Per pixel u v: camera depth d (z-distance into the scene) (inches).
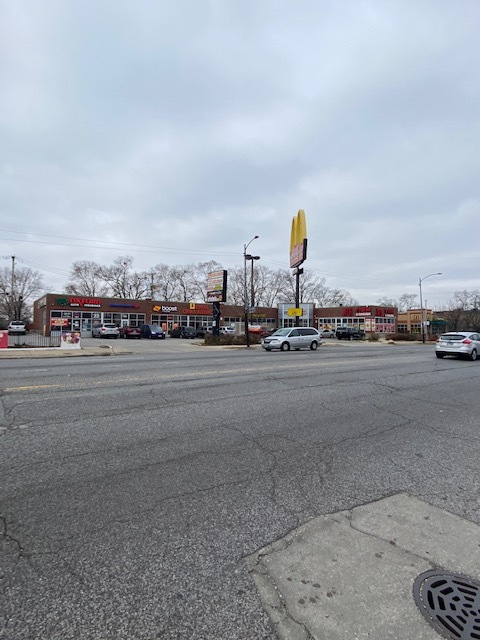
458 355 745.6
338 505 125.0
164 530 107.8
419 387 361.1
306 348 1009.5
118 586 85.2
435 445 189.5
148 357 672.4
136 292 2893.7
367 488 138.6
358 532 108.7
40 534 104.5
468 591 85.0
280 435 199.2
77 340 858.1
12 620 75.1
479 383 393.4
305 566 93.0
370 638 72.2
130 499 125.9
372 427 219.3
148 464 156.3
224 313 2197.3
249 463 159.8
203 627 74.7
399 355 777.6
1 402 262.1
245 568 92.0
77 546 99.5
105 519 112.9
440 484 143.5
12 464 153.4
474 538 106.4
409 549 100.6
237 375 411.2
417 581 88.0
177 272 2972.4
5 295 2915.8
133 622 75.5
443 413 257.3
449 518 117.6
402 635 73.0
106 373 415.5
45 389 311.0
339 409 260.7
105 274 2770.7
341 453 175.0
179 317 2020.2
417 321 3029.0
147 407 252.5
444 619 77.1
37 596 81.6
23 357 655.1
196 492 132.0
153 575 89.0
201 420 223.8
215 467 154.7
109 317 1806.1
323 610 79.0
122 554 96.5
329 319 2476.6
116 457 163.2
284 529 109.7
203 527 109.9
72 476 142.9
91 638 71.5
